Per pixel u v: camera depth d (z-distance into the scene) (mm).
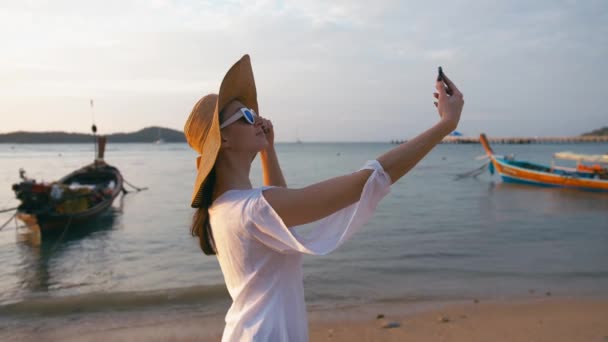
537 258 9125
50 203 13227
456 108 1136
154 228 13766
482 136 29125
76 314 6305
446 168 44531
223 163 1285
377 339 5141
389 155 1054
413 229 12695
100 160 22703
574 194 21656
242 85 1322
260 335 1134
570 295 6676
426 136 1088
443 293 6848
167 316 6129
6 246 11586
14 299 7051
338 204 1047
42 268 9211
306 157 79250
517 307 6152
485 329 5371
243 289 1176
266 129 1569
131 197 22172
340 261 8859
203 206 1343
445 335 5211
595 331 5234
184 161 66562
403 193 22812
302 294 1253
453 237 11453
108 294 7191
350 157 79125
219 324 5789
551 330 5301
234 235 1160
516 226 13203
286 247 1118
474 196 21297
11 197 22156
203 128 1332
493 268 8328
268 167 1612
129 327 5758
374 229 12648
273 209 1081
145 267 9070
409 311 6055
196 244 11258
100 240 12086
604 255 9344
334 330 5418
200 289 7320
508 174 26766
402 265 8547
